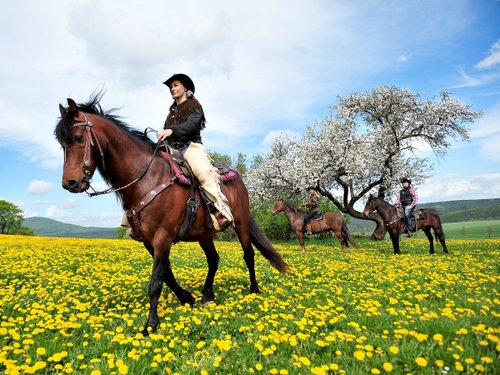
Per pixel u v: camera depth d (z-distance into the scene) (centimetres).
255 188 3278
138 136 501
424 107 2886
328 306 505
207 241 612
